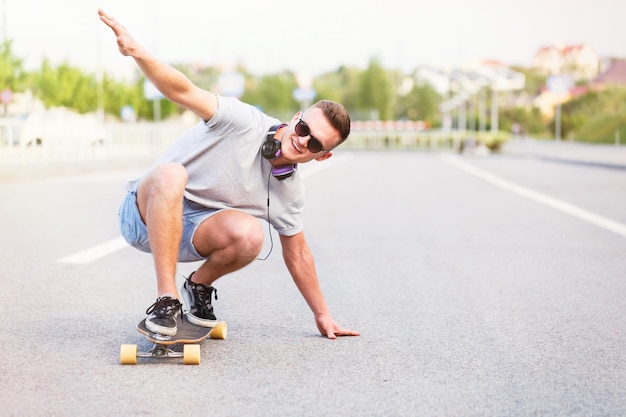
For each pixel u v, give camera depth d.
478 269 5.73
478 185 14.79
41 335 3.66
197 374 3.04
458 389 2.89
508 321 4.09
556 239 7.36
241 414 2.58
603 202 11.10
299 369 3.13
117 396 2.75
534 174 18.64
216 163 3.31
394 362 3.26
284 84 63.38
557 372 3.13
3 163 16.56
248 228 3.34
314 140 3.18
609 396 2.83
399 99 77.06
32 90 40.47
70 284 5.03
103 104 45.41
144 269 5.63
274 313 4.24
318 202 11.08
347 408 2.66
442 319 4.13
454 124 58.19
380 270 5.68
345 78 82.19
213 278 3.54
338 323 4.01
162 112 53.28
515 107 91.56
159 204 3.20
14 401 2.69
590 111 78.12
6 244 6.85
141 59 2.94
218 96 3.25
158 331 3.13
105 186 13.95
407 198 11.81
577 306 4.48
